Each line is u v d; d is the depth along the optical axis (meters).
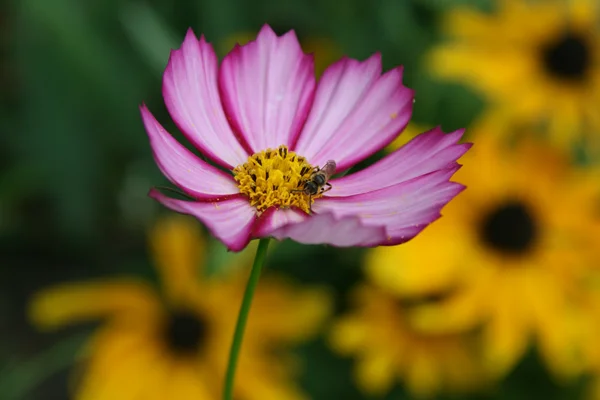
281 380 0.47
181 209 0.31
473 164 0.47
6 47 0.58
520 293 0.46
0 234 0.56
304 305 0.47
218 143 0.37
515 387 0.47
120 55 0.54
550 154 0.47
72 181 0.55
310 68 0.38
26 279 0.56
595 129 0.50
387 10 0.51
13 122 0.56
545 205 0.47
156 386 0.46
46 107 0.54
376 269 0.45
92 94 0.53
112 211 0.57
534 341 0.47
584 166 0.50
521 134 0.50
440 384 0.47
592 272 0.46
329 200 0.37
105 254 0.57
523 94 0.49
